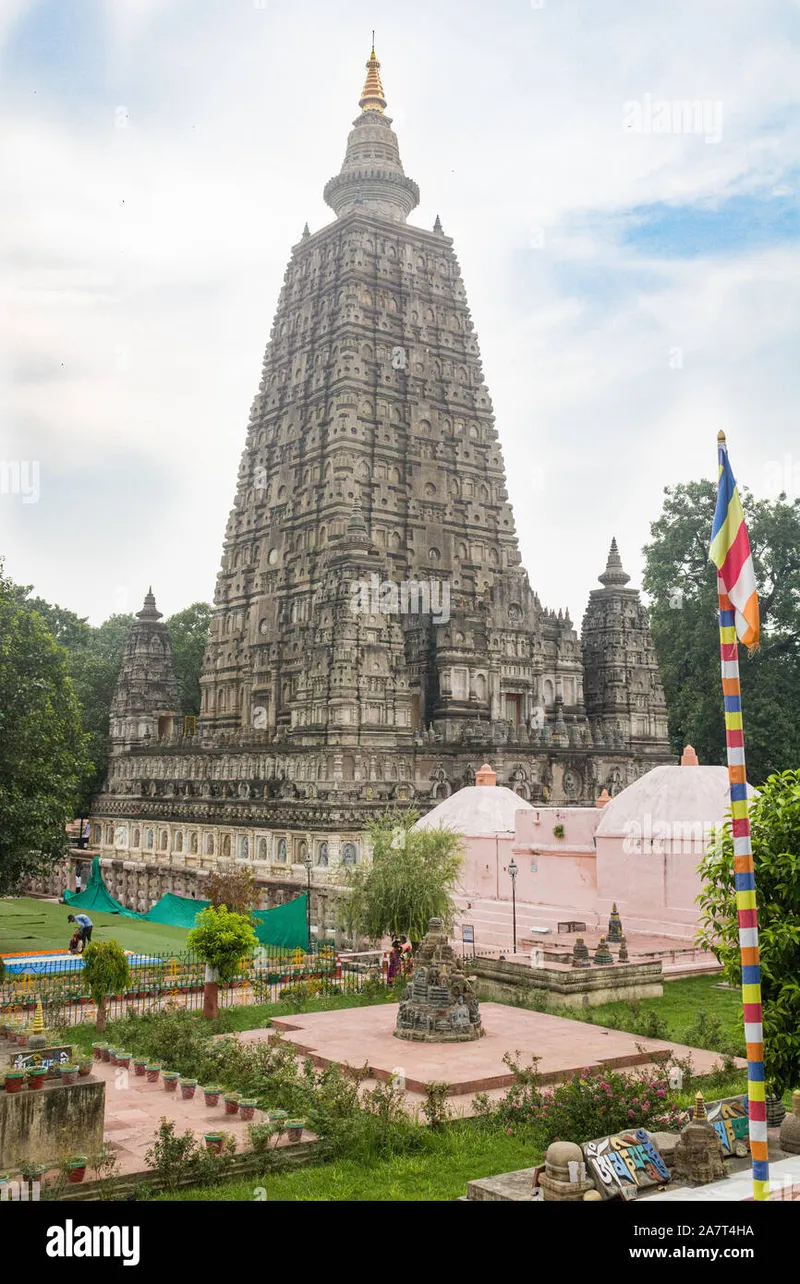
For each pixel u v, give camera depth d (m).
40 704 63.91
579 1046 33.88
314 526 91.25
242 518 103.00
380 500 90.31
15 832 61.25
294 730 82.12
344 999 44.44
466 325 101.44
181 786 90.69
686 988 44.91
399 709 80.31
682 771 57.16
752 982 17.73
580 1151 18.98
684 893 53.81
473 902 64.00
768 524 100.88
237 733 92.56
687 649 107.06
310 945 59.31
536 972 42.34
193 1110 27.61
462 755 81.44
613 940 50.72
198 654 134.75
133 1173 22.36
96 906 82.00
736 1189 19.02
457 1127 26.16
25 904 87.50
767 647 101.75
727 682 18.59
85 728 119.44
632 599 109.38
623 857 56.91
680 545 107.62
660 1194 18.80
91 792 112.25
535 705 91.81
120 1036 36.72
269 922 59.59
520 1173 19.88
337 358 92.75
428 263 100.19
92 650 148.75
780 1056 22.97
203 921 41.62
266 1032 37.53
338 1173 23.34
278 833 74.50
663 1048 33.72
